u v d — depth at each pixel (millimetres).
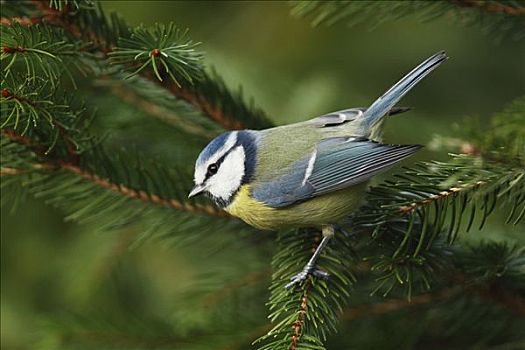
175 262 3281
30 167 3154
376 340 3150
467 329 3148
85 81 3203
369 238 3150
